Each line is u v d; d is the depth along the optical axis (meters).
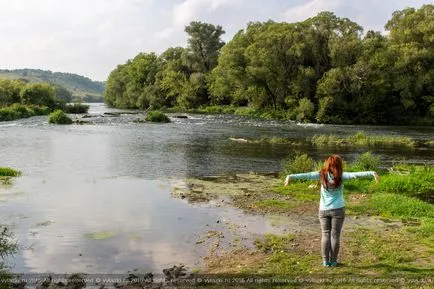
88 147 27.88
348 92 62.41
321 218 7.65
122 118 58.00
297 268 7.53
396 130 48.06
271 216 11.45
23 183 16.00
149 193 14.46
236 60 73.69
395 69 64.38
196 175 18.34
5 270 7.60
